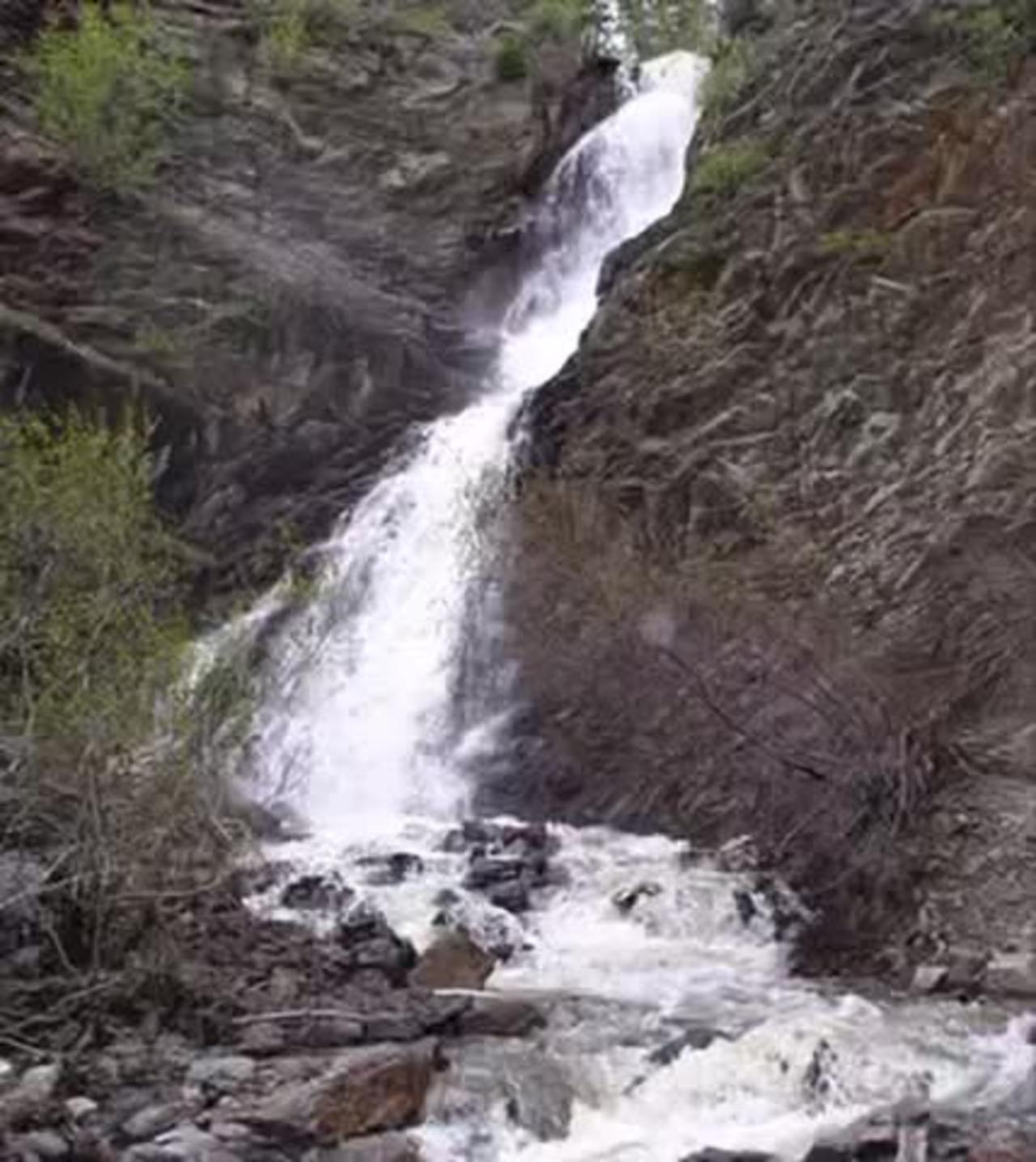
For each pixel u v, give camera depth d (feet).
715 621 43.01
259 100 75.82
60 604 28.40
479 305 74.59
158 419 60.85
